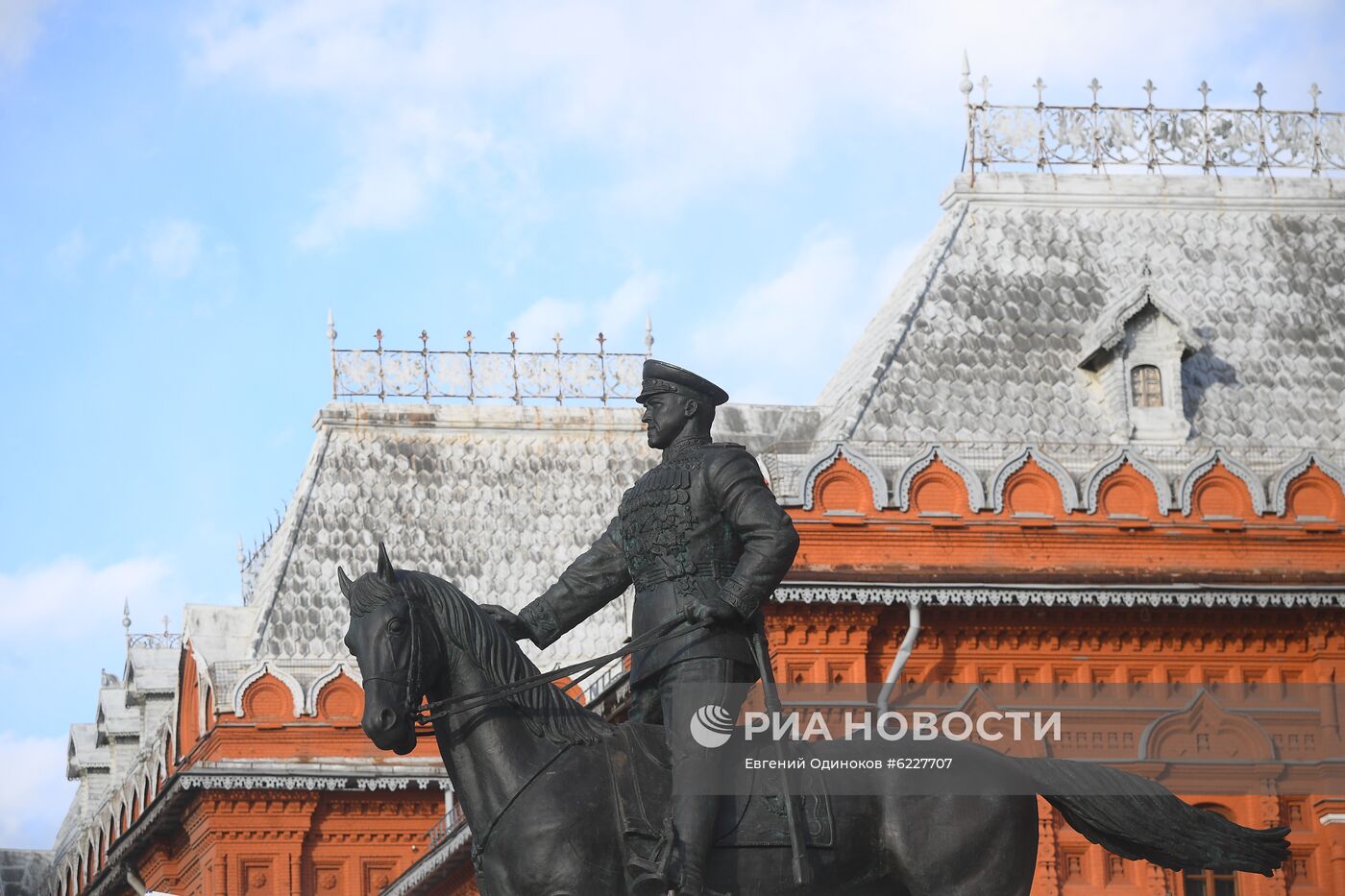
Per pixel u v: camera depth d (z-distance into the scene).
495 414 67.69
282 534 65.50
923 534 43.69
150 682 75.38
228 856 60.47
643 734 16.05
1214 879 43.50
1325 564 44.72
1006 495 44.31
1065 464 46.25
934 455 44.28
